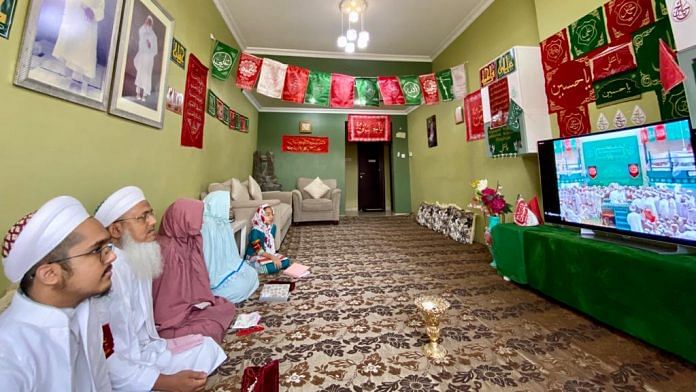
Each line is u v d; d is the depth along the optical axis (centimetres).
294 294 203
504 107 260
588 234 182
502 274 231
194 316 148
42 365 57
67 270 61
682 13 132
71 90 118
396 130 657
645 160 149
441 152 463
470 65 361
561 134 229
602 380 112
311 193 571
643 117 172
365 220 570
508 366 122
